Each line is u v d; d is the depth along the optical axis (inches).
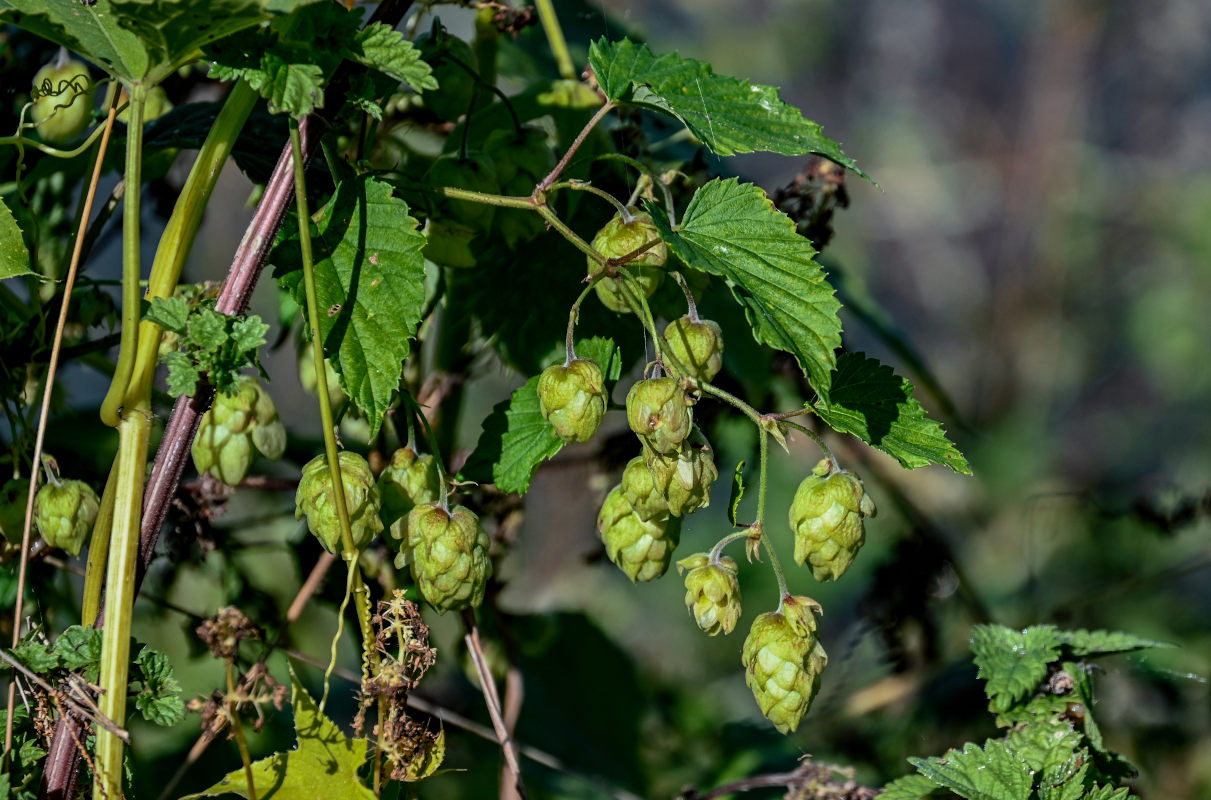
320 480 57.1
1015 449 194.1
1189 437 220.8
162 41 55.9
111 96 59.2
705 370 58.4
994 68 269.3
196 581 74.0
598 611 122.0
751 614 129.5
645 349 62.9
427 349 65.7
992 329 243.9
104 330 64.9
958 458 58.4
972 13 272.4
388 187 57.6
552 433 59.4
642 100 58.4
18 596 57.2
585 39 70.5
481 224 60.8
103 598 57.1
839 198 64.6
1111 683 84.7
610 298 59.1
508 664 66.9
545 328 63.1
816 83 275.6
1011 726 61.7
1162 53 261.0
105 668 56.5
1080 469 220.2
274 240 57.3
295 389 113.0
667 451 56.9
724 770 78.7
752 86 58.8
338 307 57.1
